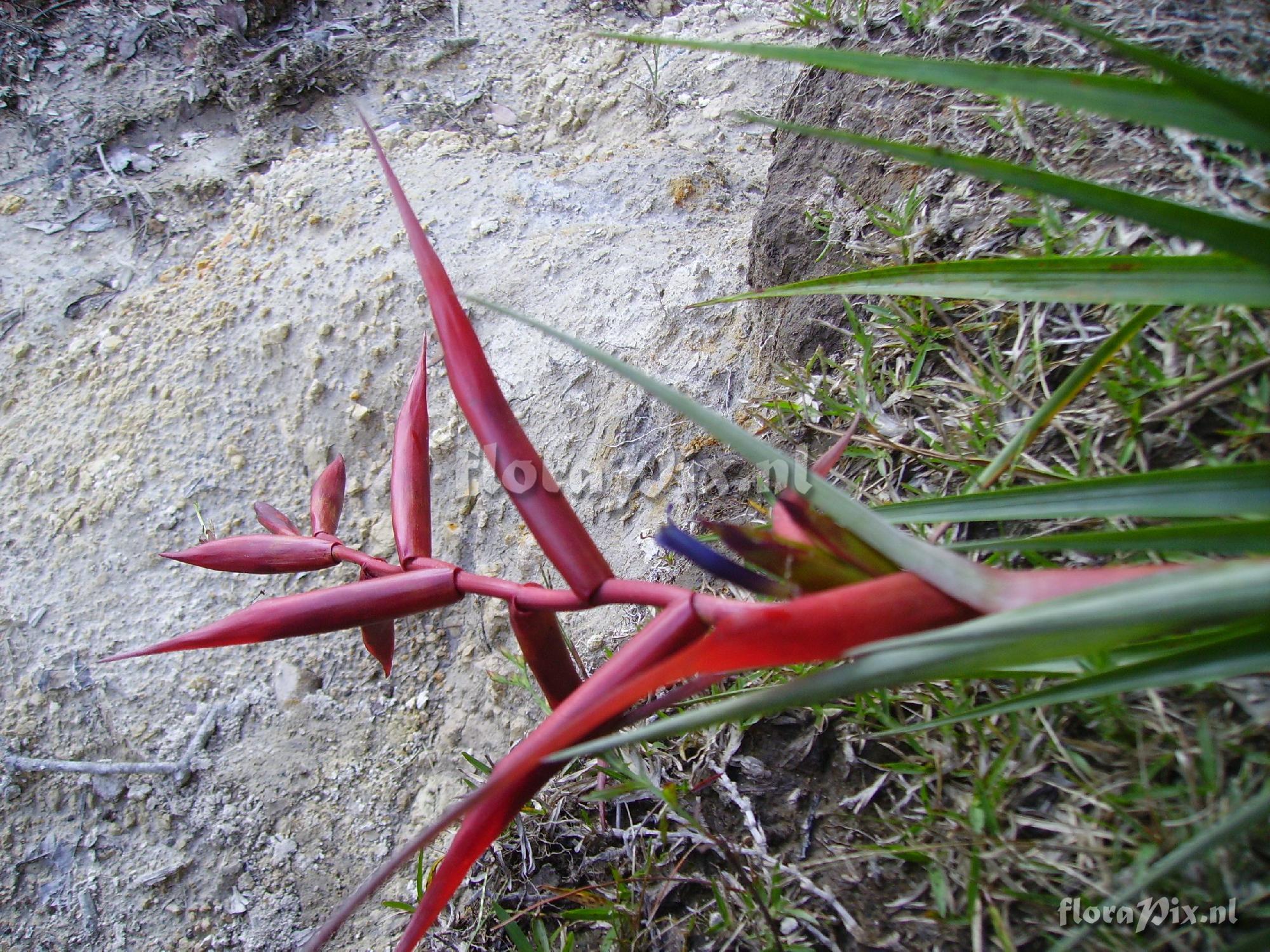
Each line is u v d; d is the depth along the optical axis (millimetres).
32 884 451
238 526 535
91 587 529
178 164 750
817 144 490
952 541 328
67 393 603
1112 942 251
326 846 444
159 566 529
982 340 372
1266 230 211
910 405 375
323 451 541
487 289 565
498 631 474
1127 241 350
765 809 317
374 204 632
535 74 780
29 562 543
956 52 449
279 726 475
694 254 563
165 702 488
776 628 201
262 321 584
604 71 756
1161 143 367
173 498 545
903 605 205
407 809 447
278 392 562
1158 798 265
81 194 737
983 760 290
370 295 568
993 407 349
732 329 515
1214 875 246
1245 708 266
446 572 265
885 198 435
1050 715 285
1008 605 202
